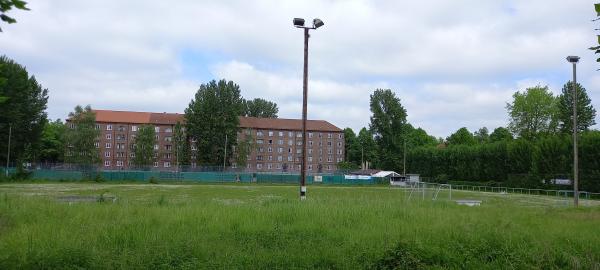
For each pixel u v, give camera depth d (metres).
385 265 9.53
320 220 14.74
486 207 26.42
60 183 76.50
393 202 22.75
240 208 17.34
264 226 13.13
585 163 63.72
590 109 90.69
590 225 16.38
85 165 92.81
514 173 82.88
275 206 18.23
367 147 127.50
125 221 13.40
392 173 109.62
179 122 120.81
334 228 13.46
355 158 147.75
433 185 68.94
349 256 9.93
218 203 20.66
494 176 88.88
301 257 9.70
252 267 9.02
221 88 119.50
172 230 12.20
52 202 19.23
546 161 71.19
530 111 96.62
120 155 132.12
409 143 125.31
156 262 9.00
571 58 32.31
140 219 13.84
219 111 118.81
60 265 8.60
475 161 94.56
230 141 119.81
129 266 8.76
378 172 112.00
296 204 19.27
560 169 68.56
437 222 15.21
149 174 91.81
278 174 101.44
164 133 133.88
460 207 24.48
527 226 15.66
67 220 13.75
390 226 13.92
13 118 80.62
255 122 143.25
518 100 97.75
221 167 102.69
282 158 142.50
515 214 20.80
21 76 81.88
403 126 124.25
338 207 18.22
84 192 49.38
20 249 9.27
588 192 57.75
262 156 141.00
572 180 65.19
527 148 80.12
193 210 16.08
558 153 69.25
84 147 102.88
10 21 5.40
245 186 79.88
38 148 92.25
